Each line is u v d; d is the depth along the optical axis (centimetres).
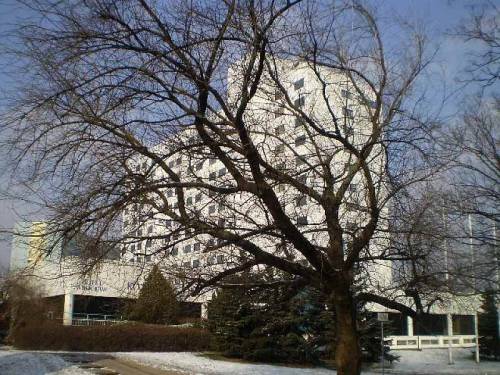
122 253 927
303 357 2973
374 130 975
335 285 958
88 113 842
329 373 2502
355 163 1033
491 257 1588
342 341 973
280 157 1008
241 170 966
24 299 3338
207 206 1030
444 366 3544
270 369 2583
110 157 859
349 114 1060
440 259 1136
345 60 1023
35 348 3578
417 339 4056
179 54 854
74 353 3278
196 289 980
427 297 1164
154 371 2384
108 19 848
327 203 980
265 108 1011
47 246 824
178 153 924
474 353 4297
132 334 3684
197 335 3769
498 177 1638
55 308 3662
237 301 1187
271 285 1052
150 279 970
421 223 1072
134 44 868
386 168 1020
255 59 903
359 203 1051
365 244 975
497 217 1639
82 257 841
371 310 2872
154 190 865
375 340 2997
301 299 1213
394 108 988
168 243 931
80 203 812
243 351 3039
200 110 874
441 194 1454
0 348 3578
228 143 885
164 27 863
